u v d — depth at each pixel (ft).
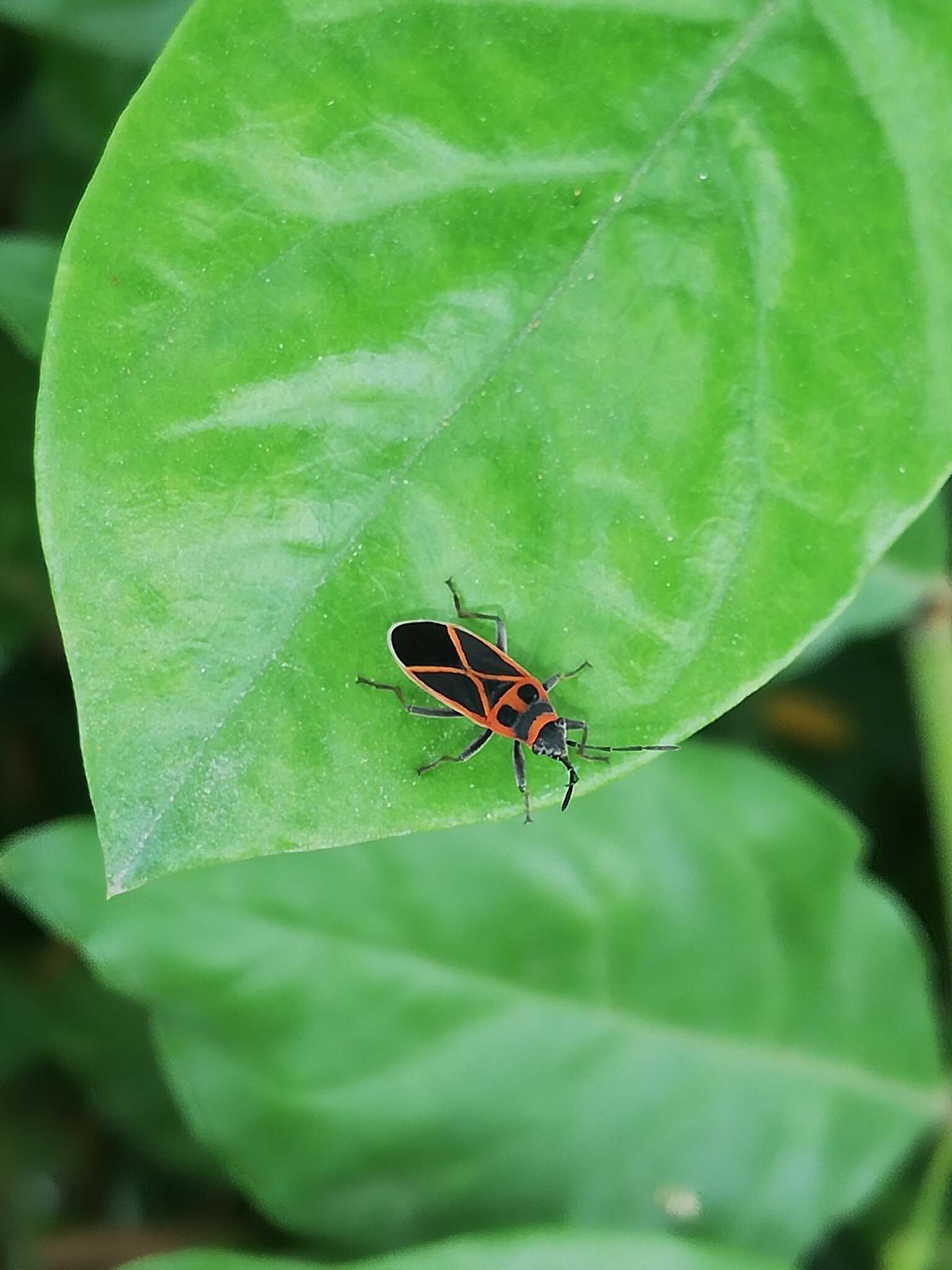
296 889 0.56
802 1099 0.58
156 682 0.45
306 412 0.46
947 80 0.48
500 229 0.47
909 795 0.76
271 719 0.45
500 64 0.47
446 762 0.46
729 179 0.47
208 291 0.45
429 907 0.57
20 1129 0.72
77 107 0.71
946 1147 0.59
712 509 0.47
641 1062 0.58
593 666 0.47
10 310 0.55
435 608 0.46
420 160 0.46
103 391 0.45
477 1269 0.50
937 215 0.47
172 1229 0.70
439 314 0.46
